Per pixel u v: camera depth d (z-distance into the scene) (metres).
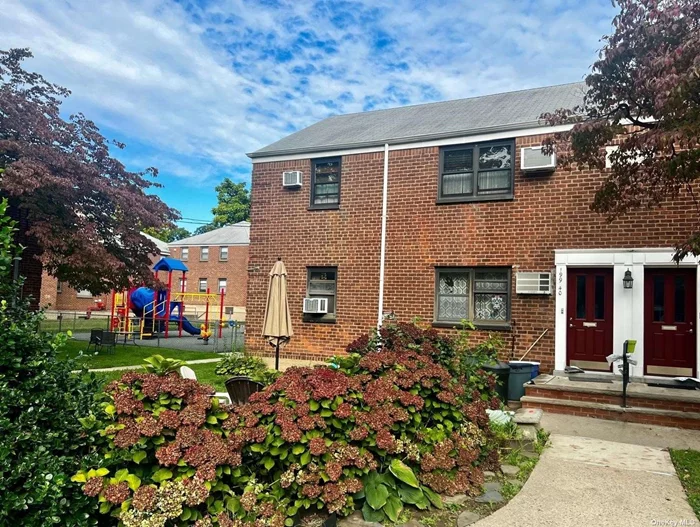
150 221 13.42
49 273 13.38
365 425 4.09
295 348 12.29
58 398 3.11
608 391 7.46
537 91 13.30
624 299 9.23
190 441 3.30
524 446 5.73
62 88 13.09
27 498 2.58
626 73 6.53
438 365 5.26
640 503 4.27
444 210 11.05
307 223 12.50
